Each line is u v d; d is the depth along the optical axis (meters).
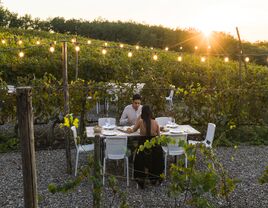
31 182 3.46
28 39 23.81
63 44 7.25
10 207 5.64
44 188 6.36
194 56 22.59
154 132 6.53
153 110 9.77
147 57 20.20
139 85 10.77
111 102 9.55
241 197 6.09
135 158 6.49
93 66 16.80
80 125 8.94
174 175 4.38
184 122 9.59
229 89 9.70
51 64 16.86
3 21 45.91
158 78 10.22
